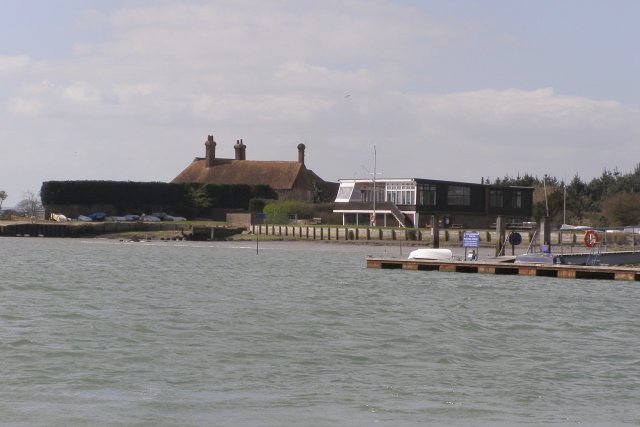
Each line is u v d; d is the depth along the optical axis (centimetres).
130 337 4147
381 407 2880
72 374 3306
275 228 17200
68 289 6619
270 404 2898
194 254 12644
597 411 2875
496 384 3231
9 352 3706
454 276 8081
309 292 6488
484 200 17100
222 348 3878
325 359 3659
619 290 6800
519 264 8144
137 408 2825
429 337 4253
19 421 2666
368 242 15175
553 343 4134
